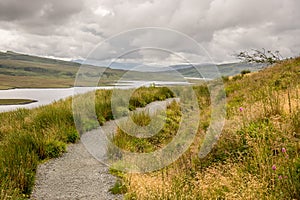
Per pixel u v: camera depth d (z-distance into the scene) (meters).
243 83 15.11
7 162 5.88
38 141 7.29
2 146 7.33
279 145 5.03
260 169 4.48
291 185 3.89
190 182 4.90
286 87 10.02
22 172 5.47
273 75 14.04
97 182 5.65
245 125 6.34
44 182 5.72
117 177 5.87
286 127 5.66
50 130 8.55
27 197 5.06
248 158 4.98
